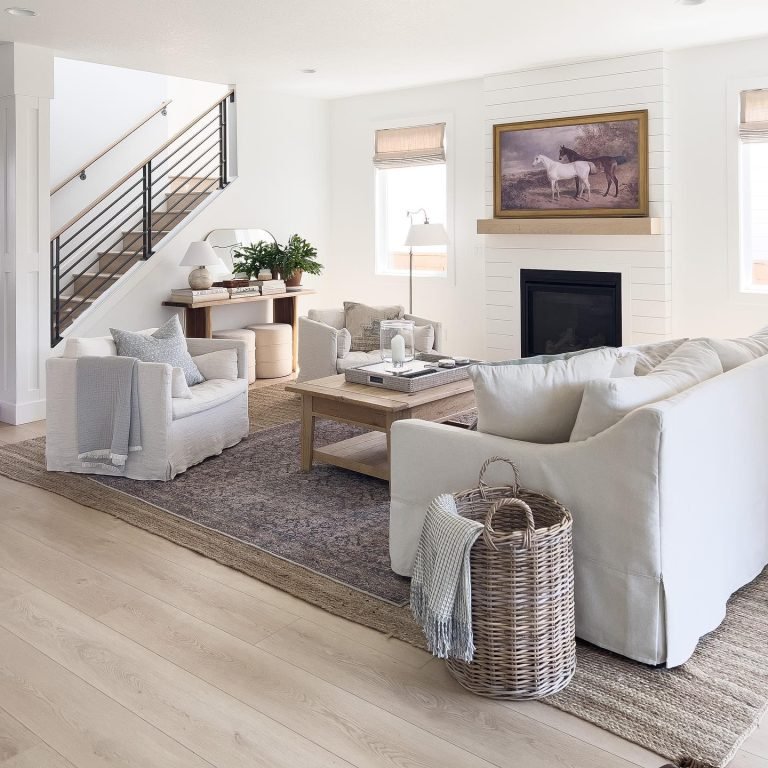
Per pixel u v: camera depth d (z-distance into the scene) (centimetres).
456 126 740
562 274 680
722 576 289
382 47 588
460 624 241
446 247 776
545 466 273
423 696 251
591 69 641
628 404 265
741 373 301
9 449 525
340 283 852
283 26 525
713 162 605
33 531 388
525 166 687
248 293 726
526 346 710
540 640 244
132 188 686
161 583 332
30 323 588
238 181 757
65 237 764
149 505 420
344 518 401
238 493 438
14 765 219
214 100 880
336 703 247
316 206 834
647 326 641
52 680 260
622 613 262
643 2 480
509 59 634
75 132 768
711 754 219
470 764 218
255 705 246
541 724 235
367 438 503
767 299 594
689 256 625
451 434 301
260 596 320
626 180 635
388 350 497
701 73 601
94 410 455
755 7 495
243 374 540
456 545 241
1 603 313
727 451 287
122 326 674
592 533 266
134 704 247
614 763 217
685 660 264
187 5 472
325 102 828
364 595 318
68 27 516
